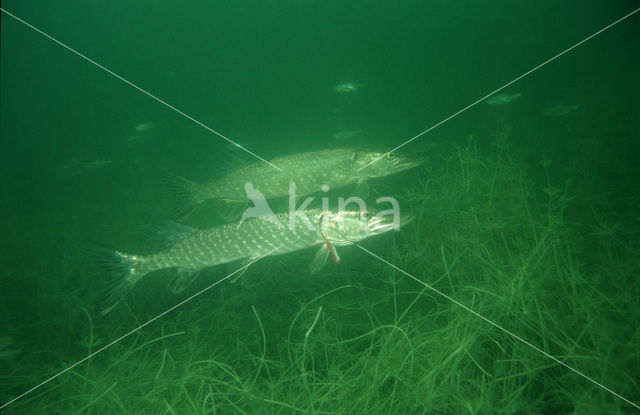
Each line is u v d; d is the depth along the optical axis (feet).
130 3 158.51
